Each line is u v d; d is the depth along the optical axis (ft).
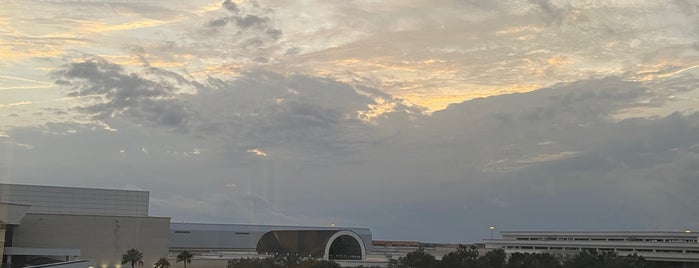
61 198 382.42
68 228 371.56
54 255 352.49
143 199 400.26
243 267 355.15
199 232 472.44
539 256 358.64
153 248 389.80
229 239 475.72
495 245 471.21
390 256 434.30
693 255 334.65
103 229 379.96
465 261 346.74
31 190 375.25
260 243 476.13
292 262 368.68
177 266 384.47
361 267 376.27
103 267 376.48
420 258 354.95
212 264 382.63
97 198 391.65
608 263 336.70
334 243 410.31
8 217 333.01
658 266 347.97
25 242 362.12
